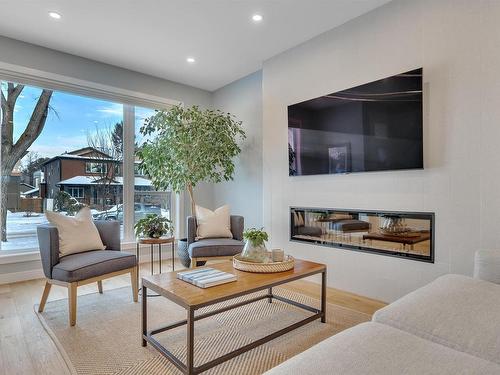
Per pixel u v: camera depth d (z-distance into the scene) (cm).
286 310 256
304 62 344
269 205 385
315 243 335
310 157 334
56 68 359
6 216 337
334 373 94
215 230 356
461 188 231
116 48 356
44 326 224
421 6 254
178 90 467
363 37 292
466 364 99
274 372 97
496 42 217
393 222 271
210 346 197
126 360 181
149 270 389
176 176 402
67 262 240
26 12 284
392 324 134
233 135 434
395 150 264
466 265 229
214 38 335
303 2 273
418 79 250
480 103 223
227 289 180
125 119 424
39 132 360
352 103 296
